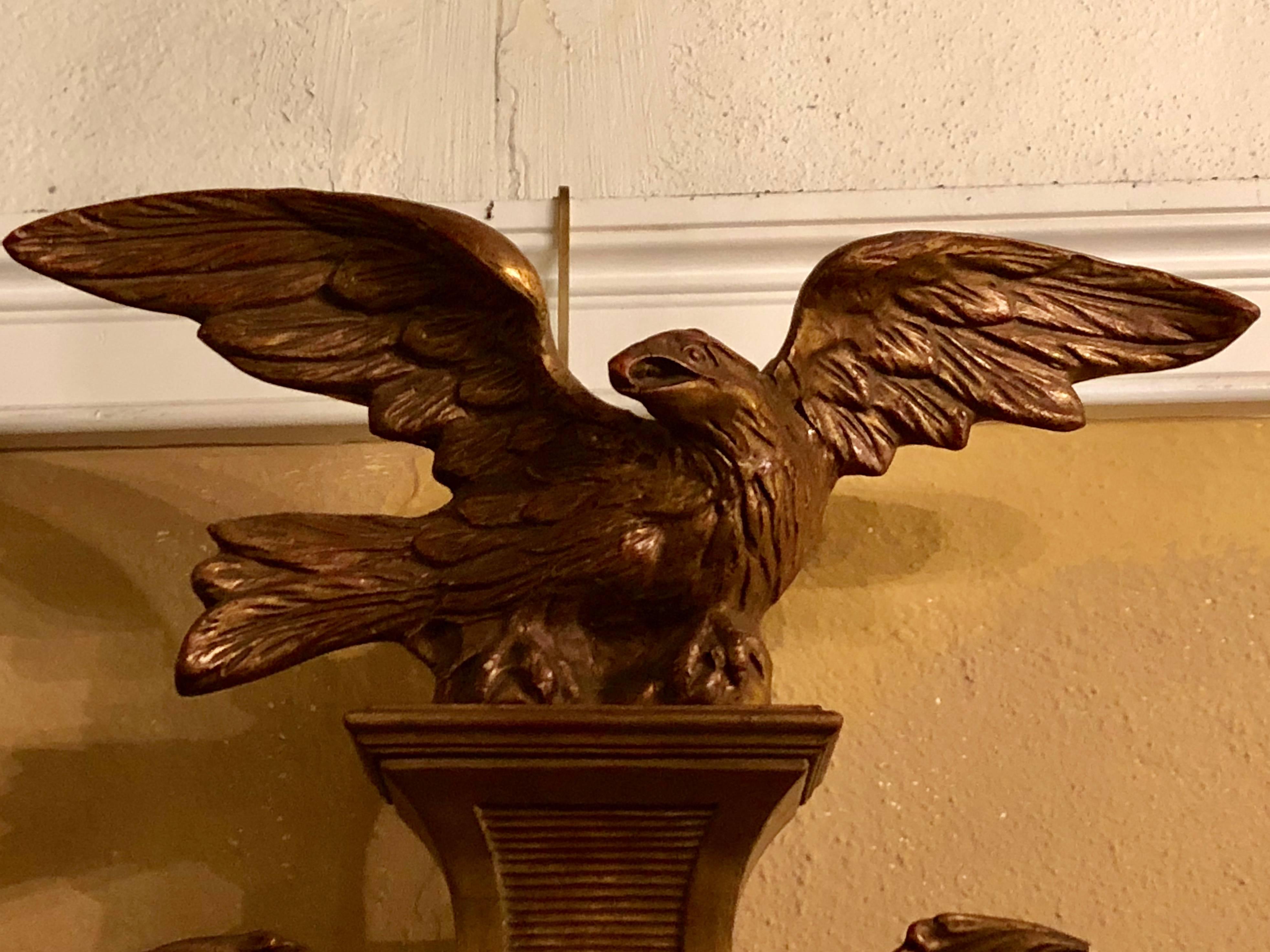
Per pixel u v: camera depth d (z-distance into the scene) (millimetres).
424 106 792
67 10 813
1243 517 700
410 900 619
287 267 557
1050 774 647
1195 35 802
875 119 787
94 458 711
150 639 671
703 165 774
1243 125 775
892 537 693
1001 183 766
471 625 530
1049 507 703
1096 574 688
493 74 799
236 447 716
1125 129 779
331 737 648
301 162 776
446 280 554
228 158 776
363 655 664
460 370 563
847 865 629
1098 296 583
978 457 714
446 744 483
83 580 683
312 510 698
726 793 494
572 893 509
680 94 794
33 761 645
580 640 535
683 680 505
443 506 670
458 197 765
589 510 521
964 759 649
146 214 547
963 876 627
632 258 728
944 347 577
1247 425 723
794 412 552
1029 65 800
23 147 774
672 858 507
